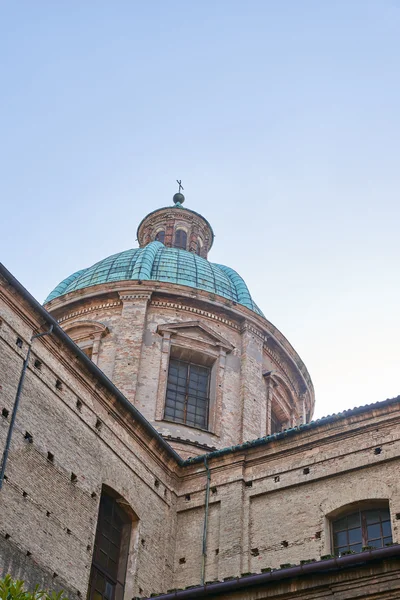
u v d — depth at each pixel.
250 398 36.78
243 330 38.69
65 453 25.08
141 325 36.88
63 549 23.69
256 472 28.80
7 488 22.31
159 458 29.64
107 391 27.62
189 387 37.06
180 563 28.27
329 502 26.56
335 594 20.09
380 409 27.23
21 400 23.92
